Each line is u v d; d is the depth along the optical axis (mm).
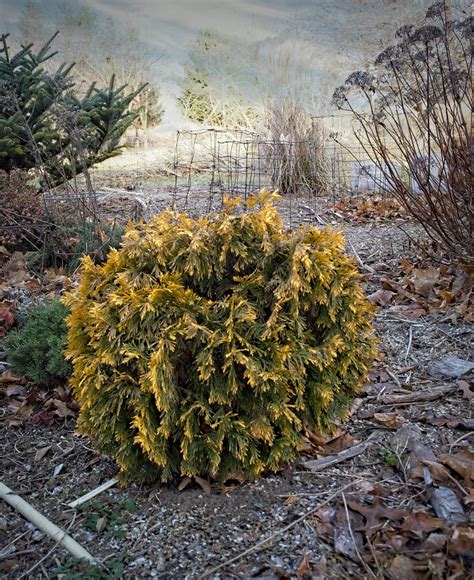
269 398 2162
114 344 2094
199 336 2061
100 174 8648
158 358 1992
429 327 3498
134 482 2326
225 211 2295
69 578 1829
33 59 5266
